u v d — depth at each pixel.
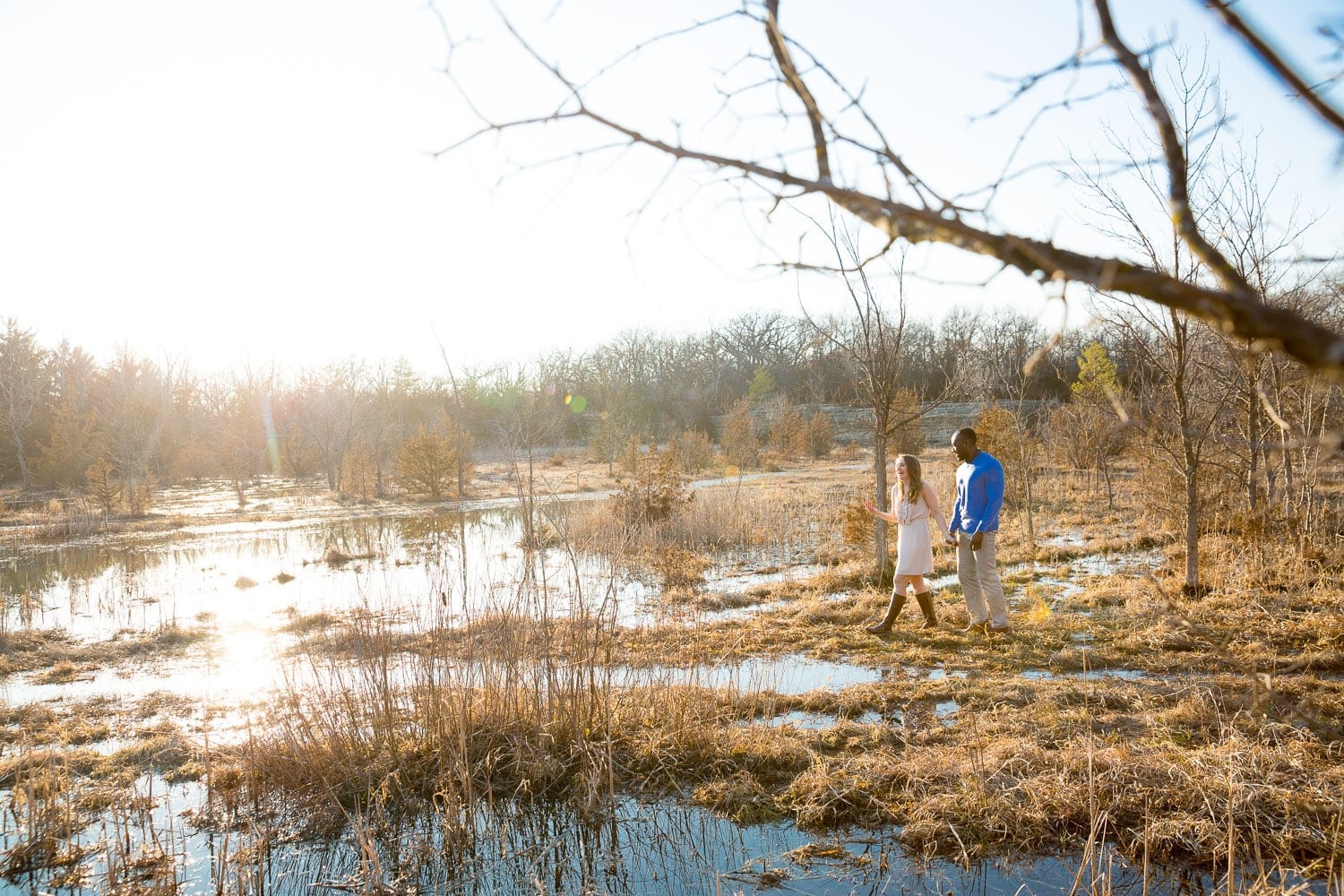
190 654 9.37
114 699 7.78
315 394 42.34
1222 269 0.68
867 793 5.03
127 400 42.41
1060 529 15.22
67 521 23.75
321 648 9.07
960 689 6.59
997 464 7.96
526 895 4.41
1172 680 6.47
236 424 44.06
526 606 7.09
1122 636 7.76
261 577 14.45
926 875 4.31
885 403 10.82
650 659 7.29
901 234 0.83
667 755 5.65
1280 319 0.63
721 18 0.96
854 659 7.74
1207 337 8.56
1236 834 4.21
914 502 8.35
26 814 5.30
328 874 4.68
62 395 46.28
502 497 28.45
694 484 28.08
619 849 4.77
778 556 13.99
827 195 0.89
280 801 5.44
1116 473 22.64
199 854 4.89
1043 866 4.31
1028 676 6.93
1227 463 11.25
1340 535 10.59
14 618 11.68
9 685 8.48
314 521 24.20
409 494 29.52
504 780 5.58
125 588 13.40
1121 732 5.54
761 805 5.09
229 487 37.84
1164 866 4.20
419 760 5.78
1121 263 0.71
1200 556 10.35
